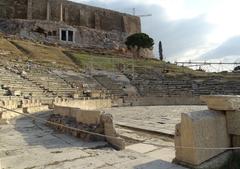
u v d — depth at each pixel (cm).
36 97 2542
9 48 4531
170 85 4397
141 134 1301
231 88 4056
